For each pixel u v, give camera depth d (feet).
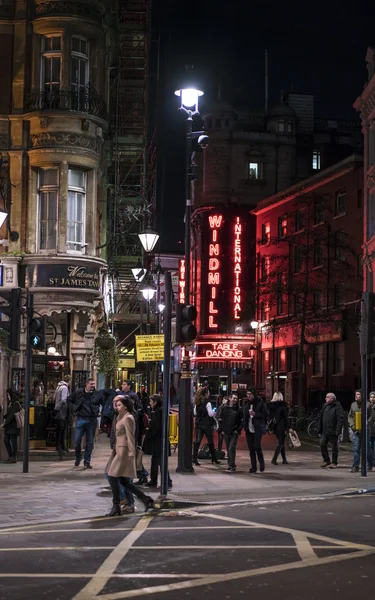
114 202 124.98
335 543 32.27
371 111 147.23
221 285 233.76
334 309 162.09
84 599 23.17
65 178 88.02
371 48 148.56
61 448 75.00
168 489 51.98
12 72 88.84
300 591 24.21
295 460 78.84
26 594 23.89
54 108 87.51
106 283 103.71
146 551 30.68
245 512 41.96
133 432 41.70
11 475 60.44
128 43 155.74
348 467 70.54
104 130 93.09
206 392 73.56
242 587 24.71
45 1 88.48
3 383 87.56
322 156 243.19
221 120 238.48
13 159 88.28
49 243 88.63
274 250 202.18
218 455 77.92
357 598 23.35
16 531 36.19
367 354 60.64
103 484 54.44
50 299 87.71
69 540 33.60
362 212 161.38
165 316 48.78
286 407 74.90
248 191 237.25
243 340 228.02
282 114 240.32
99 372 106.63
